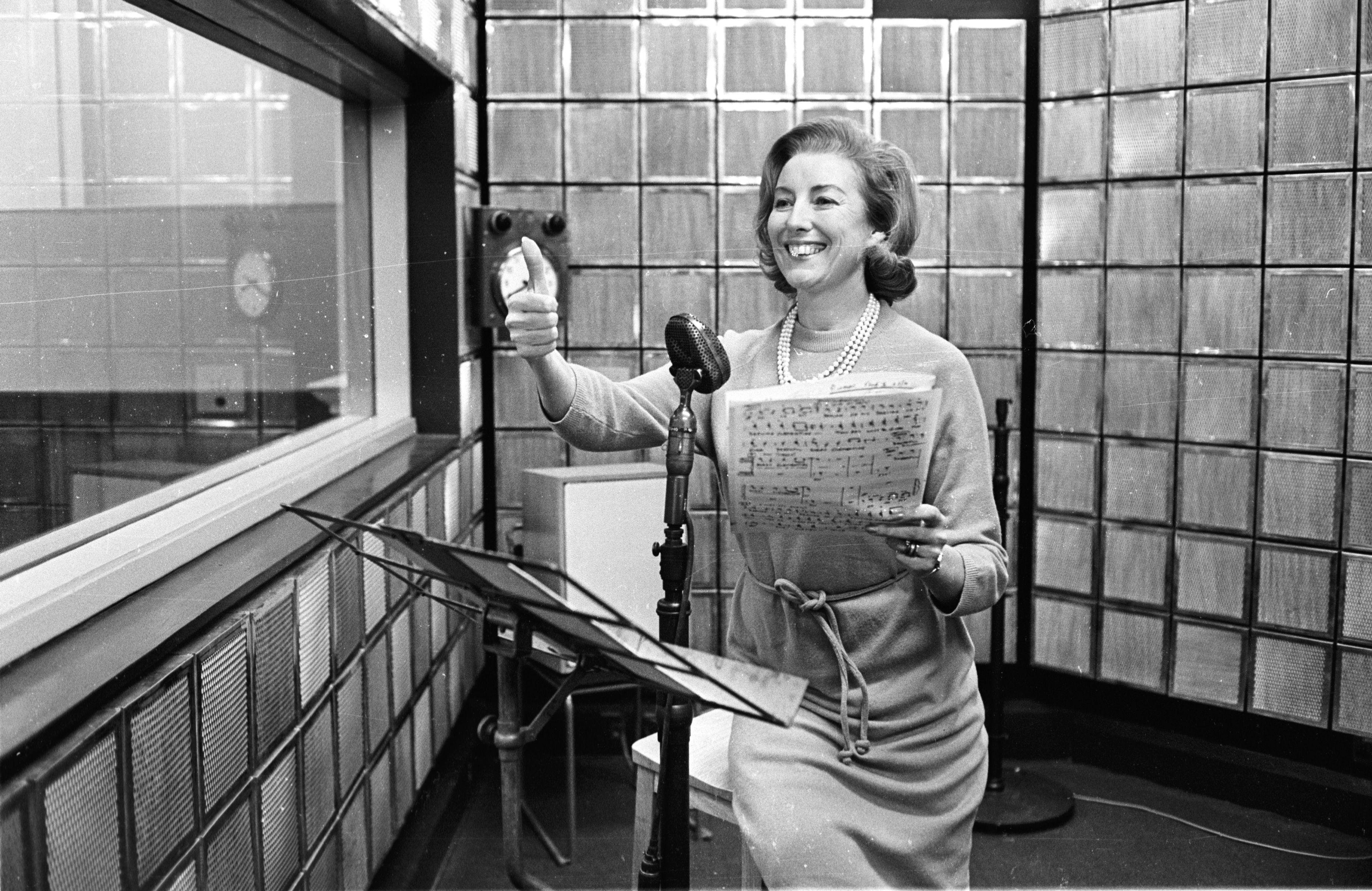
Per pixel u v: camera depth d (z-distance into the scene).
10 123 1.53
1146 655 2.83
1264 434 2.63
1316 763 2.64
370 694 1.99
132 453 1.75
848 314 1.57
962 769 1.50
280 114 2.57
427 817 2.35
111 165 1.83
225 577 1.53
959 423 1.49
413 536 1.04
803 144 1.57
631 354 2.86
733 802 1.46
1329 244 2.54
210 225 2.23
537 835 2.44
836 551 1.48
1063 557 2.92
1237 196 2.63
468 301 2.76
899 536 1.29
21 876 0.94
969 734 1.52
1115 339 2.81
